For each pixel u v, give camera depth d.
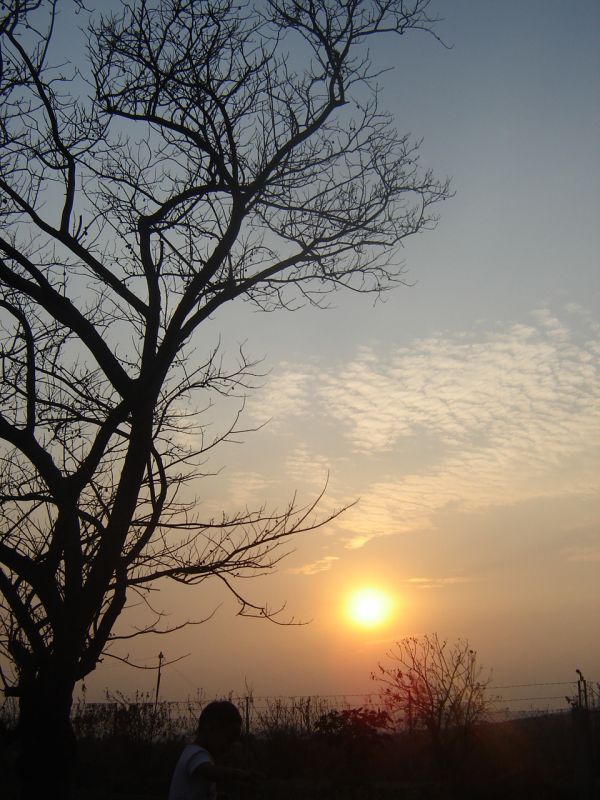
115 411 8.74
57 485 8.38
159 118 9.92
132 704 22.72
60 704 7.95
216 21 9.80
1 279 9.02
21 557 8.05
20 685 8.12
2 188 9.26
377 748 16.42
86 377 9.84
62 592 8.55
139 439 8.81
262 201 10.30
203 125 9.78
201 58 9.80
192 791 5.49
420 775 18.55
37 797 7.71
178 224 9.98
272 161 10.12
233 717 5.87
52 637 8.34
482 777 16.17
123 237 9.91
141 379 8.92
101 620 8.66
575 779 15.71
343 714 16.20
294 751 20.84
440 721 18.20
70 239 9.30
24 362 8.97
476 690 18.47
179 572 9.05
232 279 9.78
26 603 8.51
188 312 9.30
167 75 9.70
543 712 19.70
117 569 8.77
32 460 8.41
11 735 8.10
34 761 7.79
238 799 16.09
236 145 9.98
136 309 9.45
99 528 8.80
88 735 22.69
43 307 8.80
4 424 8.34
